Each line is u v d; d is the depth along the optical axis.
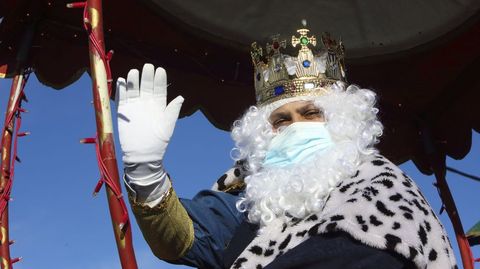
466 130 4.49
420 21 3.32
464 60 4.29
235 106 4.27
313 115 2.10
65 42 3.71
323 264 1.41
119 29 3.96
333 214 1.51
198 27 3.09
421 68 4.32
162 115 1.80
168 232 1.93
